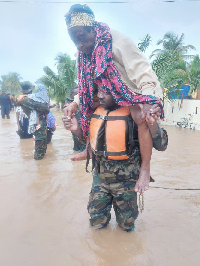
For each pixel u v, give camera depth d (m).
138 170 2.79
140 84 2.35
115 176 2.74
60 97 28.81
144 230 2.99
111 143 2.61
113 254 2.57
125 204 2.82
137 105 2.42
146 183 2.62
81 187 4.34
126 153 2.63
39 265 2.43
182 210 3.46
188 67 22.38
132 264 2.43
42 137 6.12
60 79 28.62
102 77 2.44
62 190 4.21
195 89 17.92
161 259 2.48
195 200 3.76
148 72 2.35
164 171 5.16
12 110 30.20
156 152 6.91
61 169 5.36
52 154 6.73
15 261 2.48
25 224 3.15
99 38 2.39
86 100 2.71
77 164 5.73
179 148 7.52
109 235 2.91
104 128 2.63
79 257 2.54
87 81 2.63
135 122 2.52
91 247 2.69
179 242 2.75
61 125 13.52
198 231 2.95
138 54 2.40
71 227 3.08
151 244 2.73
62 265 2.43
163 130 2.59
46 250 2.65
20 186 4.39
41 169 5.36
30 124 6.10
